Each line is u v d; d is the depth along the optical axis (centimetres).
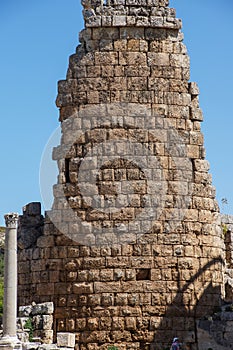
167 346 4369
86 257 4444
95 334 4381
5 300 3884
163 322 4391
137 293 4406
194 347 4394
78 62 4597
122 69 4569
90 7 4622
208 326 4400
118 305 4394
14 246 3931
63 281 4469
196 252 4506
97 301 4403
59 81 4634
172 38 4634
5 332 3856
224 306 4516
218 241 4606
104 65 4572
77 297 4428
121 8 4594
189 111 4609
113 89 4550
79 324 4403
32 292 4578
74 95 4581
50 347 3841
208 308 4478
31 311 4416
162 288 4419
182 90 4606
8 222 3953
